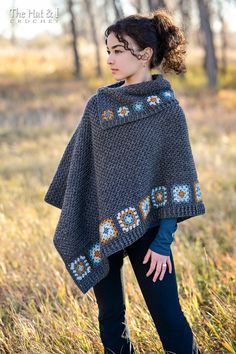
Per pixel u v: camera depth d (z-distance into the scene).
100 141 2.46
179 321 2.51
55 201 2.77
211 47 23.41
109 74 29.73
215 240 5.10
